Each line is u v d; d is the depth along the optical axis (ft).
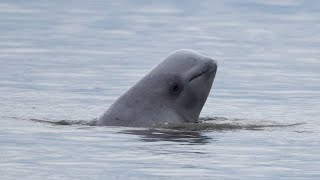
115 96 343.46
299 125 264.11
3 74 403.13
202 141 235.40
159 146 227.81
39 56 476.95
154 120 251.19
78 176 195.52
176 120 252.42
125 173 199.31
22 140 234.79
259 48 532.73
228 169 204.74
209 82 254.68
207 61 254.27
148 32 615.57
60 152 220.02
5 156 214.28
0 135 241.14
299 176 199.41
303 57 490.90
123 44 542.98
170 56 257.75
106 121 255.09
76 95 342.64
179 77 253.24
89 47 524.11
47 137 238.68
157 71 255.50
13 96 334.03
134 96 254.68
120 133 242.78
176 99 253.44
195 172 201.16
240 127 256.93
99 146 227.61
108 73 415.23
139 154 218.79
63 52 497.87
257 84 383.24
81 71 420.36
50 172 198.59
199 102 255.29
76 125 258.16
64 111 296.10
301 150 226.58
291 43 559.79
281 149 227.40
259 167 207.41
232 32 622.13
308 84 385.50
